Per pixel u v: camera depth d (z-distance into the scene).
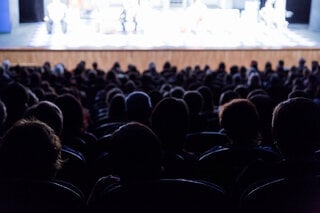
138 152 1.70
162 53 13.07
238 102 2.47
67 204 1.75
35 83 6.84
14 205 1.71
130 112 3.46
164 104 2.60
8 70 9.16
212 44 13.83
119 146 1.72
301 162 1.94
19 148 1.78
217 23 15.63
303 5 19.52
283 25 16.23
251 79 6.97
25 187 1.73
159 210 1.66
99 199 1.67
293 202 1.74
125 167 1.70
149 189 1.65
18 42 13.59
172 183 1.67
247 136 2.44
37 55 12.74
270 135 3.29
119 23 15.64
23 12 17.95
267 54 13.38
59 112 2.92
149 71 9.69
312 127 1.98
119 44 13.59
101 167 2.81
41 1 18.03
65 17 15.14
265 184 1.75
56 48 12.81
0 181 1.74
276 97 5.59
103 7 15.79
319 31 16.70
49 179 1.84
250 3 16.41
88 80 8.25
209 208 1.69
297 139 1.98
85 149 3.22
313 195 1.74
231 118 2.43
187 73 9.27
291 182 1.73
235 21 15.93
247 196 1.76
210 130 4.13
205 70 10.04
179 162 2.37
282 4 16.28
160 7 19.72
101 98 6.45
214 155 2.37
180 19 16.64
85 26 16.50
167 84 6.60
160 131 2.56
